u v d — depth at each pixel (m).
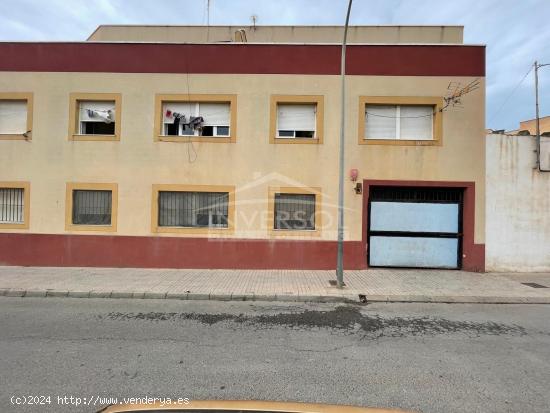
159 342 4.97
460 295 7.61
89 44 10.36
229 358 4.43
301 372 4.04
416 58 10.05
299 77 10.16
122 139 10.30
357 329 5.66
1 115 10.60
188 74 10.29
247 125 10.20
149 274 9.40
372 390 3.64
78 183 10.31
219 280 8.79
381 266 10.30
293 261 10.09
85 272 9.56
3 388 3.60
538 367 4.25
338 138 10.12
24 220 10.34
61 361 4.28
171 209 10.41
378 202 10.33
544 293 7.83
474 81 10.00
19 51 10.46
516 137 10.10
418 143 10.00
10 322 5.87
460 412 3.25
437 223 10.29
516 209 10.05
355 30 13.17
